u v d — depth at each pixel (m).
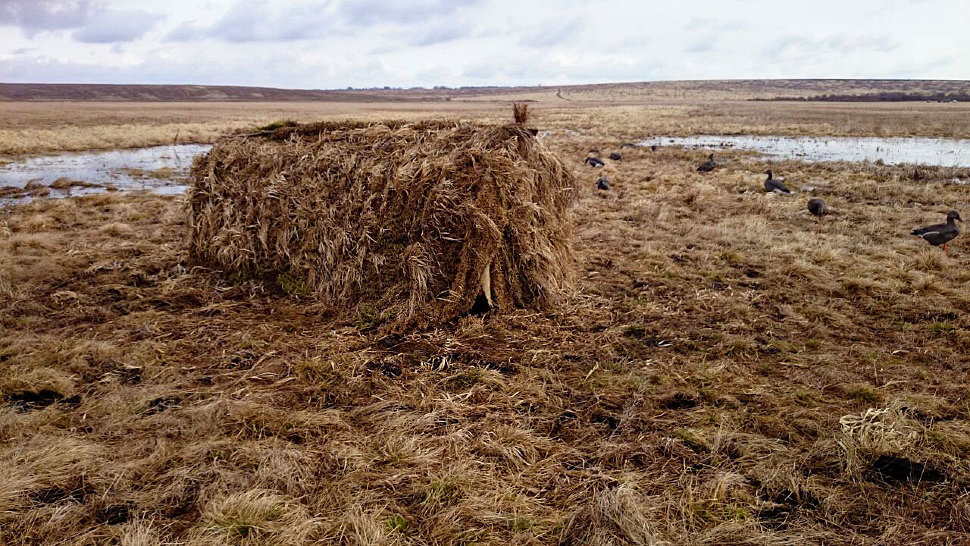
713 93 139.88
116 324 5.95
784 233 10.20
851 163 19.83
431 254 5.91
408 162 6.30
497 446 3.75
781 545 2.92
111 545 2.89
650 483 3.43
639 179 16.98
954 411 4.22
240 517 2.99
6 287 6.89
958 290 6.92
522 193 6.11
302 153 7.29
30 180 17.70
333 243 6.48
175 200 13.62
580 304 6.57
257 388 4.62
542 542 2.98
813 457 3.69
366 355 5.20
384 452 3.70
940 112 55.12
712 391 4.54
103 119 47.56
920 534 3.01
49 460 3.45
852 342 5.59
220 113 61.38
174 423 4.02
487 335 5.67
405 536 3.00
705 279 7.65
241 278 7.23
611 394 4.55
